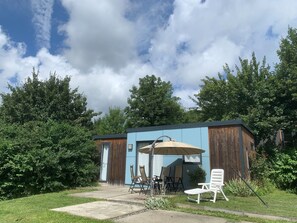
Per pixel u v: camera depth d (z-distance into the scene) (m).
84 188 11.71
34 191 10.73
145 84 28.86
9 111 17.92
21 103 18.06
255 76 17.31
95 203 7.59
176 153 9.69
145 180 9.64
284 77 16.23
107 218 5.77
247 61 17.70
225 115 18.50
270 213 6.01
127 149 13.00
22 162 10.34
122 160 13.48
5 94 18.98
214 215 6.16
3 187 10.25
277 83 15.97
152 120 27.84
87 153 13.44
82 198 8.45
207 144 10.66
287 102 16.16
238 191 8.69
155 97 28.02
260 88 16.36
